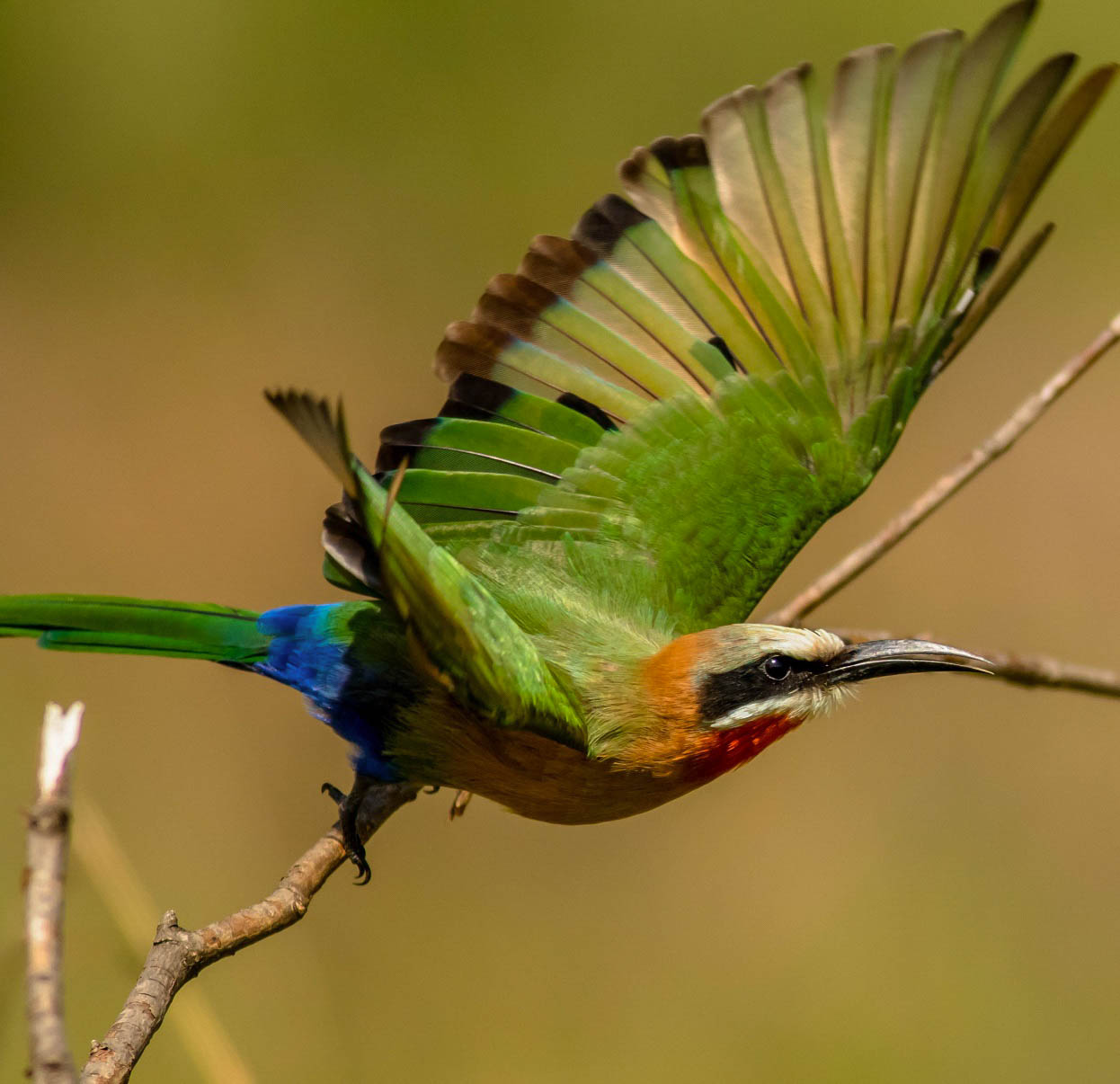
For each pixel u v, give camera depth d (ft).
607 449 25.43
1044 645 47.70
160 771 43.29
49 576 47.93
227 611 24.11
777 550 26.05
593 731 23.15
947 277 27.12
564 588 24.63
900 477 49.67
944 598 48.26
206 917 41.63
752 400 26.30
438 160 52.47
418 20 52.54
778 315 26.50
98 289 51.67
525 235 51.98
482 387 24.79
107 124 52.29
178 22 52.29
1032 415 27.50
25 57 52.11
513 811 24.53
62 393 50.21
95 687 43.68
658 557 25.38
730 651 23.70
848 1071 41.86
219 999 39.58
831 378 26.94
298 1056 39.75
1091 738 46.26
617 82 52.54
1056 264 51.98
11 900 35.29
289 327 51.26
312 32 52.49
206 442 49.90
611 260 25.52
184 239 52.19
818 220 26.45
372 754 23.89
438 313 51.49
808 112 26.09
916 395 27.35
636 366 25.73
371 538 18.53
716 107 25.88
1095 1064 41.93
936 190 26.73
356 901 42.70
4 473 49.14
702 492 25.77
